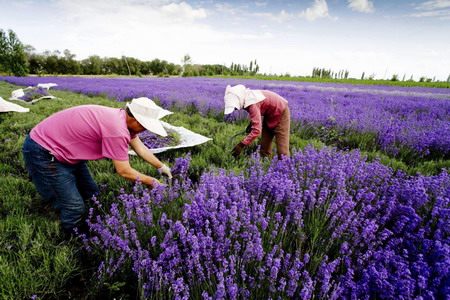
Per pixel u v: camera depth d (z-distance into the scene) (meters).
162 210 2.46
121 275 2.01
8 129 5.82
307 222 2.28
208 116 7.75
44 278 1.98
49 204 3.01
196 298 1.71
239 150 3.91
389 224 2.32
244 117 6.88
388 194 2.59
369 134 5.59
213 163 3.98
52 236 2.49
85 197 2.97
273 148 4.59
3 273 1.89
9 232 2.39
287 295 1.61
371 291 1.57
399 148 4.95
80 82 20.86
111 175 3.42
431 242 1.83
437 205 2.23
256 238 1.83
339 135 5.89
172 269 1.83
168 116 7.19
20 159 4.01
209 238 1.80
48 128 2.30
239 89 3.62
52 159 2.27
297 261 1.66
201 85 17.75
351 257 2.00
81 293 2.04
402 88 23.91
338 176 2.61
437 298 1.54
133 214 2.44
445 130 5.39
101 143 2.32
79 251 2.32
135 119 2.32
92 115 2.27
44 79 26.05
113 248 2.07
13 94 10.40
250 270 1.87
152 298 1.76
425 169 4.11
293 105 8.25
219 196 2.35
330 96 12.58
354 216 2.27
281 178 2.48
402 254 1.96
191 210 2.03
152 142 4.61
